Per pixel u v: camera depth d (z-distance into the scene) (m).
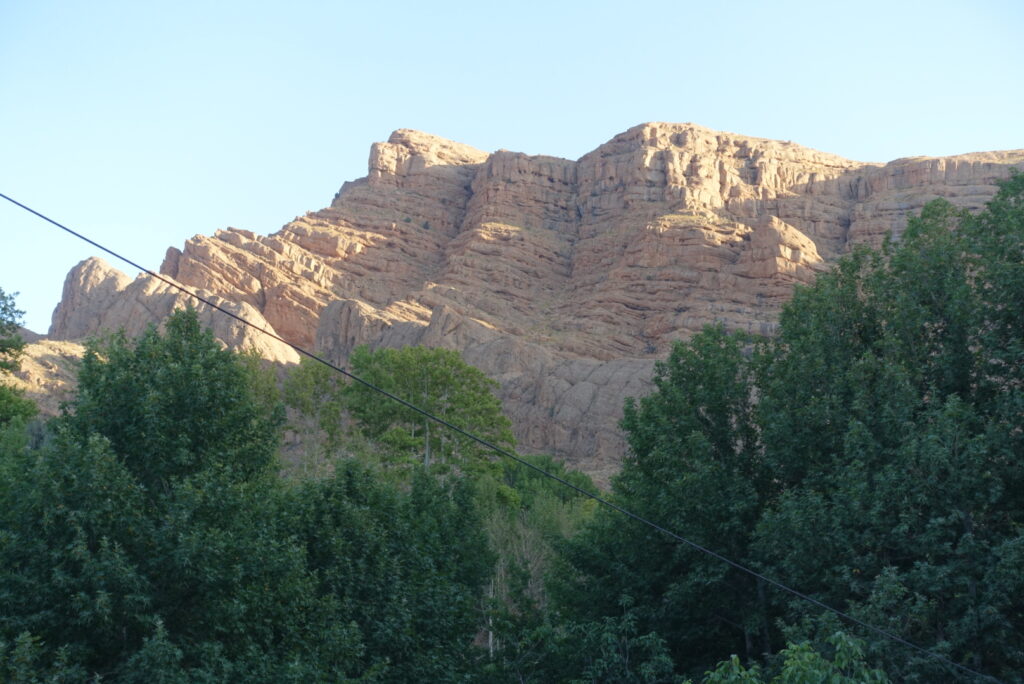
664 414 32.88
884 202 156.25
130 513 22.50
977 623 23.83
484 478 53.28
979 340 28.08
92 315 142.50
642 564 32.09
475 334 125.88
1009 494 26.38
